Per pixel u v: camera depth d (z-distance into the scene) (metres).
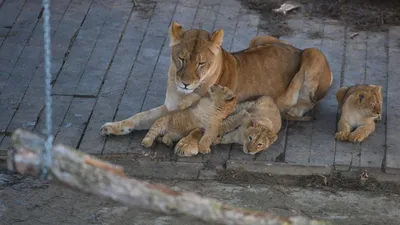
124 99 13.20
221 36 11.54
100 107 12.99
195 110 11.84
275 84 12.46
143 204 4.91
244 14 15.58
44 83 13.53
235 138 12.07
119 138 12.26
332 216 11.12
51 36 14.80
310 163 11.81
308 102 12.66
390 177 11.69
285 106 12.60
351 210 11.23
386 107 13.04
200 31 11.59
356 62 14.20
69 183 4.84
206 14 15.56
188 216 4.95
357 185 11.63
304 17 15.54
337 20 15.45
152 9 15.68
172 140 12.12
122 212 11.09
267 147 11.90
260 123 11.80
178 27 11.60
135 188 4.88
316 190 11.58
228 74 12.00
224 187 11.61
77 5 15.74
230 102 11.71
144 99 13.20
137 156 11.93
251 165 11.80
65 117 12.74
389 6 15.93
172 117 11.98
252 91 12.34
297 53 12.73
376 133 12.41
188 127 11.98
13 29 15.00
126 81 13.63
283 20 15.42
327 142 12.26
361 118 12.27
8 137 12.28
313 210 11.21
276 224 4.95
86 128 12.51
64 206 11.22
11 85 13.46
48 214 11.09
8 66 13.95
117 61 14.16
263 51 12.56
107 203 11.25
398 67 14.08
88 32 14.95
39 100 13.12
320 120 12.76
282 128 12.57
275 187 11.62
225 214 4.94
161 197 4.90
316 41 14.80
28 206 11.23
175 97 11.91
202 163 11.86
